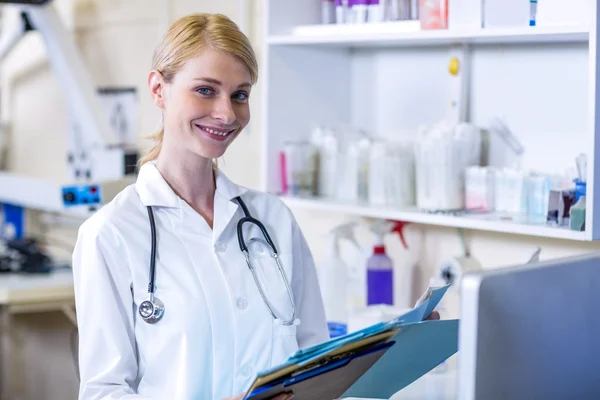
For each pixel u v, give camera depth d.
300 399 1.28
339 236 2.26
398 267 2.34
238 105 1.55
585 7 1.66
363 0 2.12
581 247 1.90
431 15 1.93
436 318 1.43
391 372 1.37
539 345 1.01
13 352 3.70
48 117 3.88
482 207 1.99
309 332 1.74
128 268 1.51
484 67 2.11
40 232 3.89
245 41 1.55
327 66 2.40
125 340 1.49
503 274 0.97
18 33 3.35
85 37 3.58
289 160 2.29
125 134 3.37
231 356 1.53
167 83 1.54
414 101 2.29
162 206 1.57
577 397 1.06
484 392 0.96
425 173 2.04
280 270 1.63
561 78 1.96
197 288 1.52
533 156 2.02
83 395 1.46
